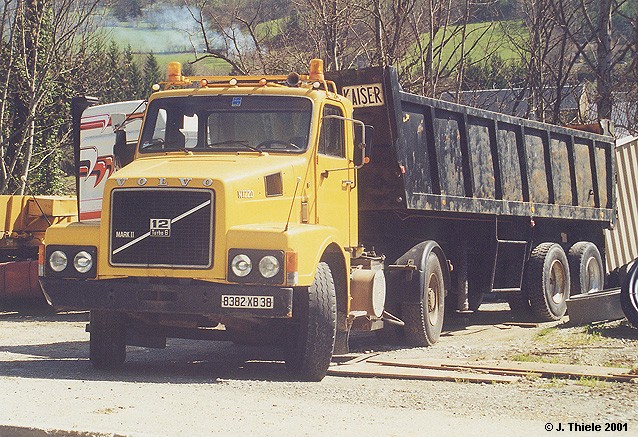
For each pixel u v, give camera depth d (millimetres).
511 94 45469
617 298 19641
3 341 19484
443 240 19906
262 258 12836
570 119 44500
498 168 20719
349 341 18703
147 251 13172
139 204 13227
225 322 13719
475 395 12367
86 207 23234
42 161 43531
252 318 13727
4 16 40031
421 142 18078
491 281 21078
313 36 34125
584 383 13055
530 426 10398
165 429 10008
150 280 13188
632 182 28688
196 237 13023
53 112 44406
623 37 43844
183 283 13047
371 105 17188
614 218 26453
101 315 14445
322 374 13766
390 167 17312
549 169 22922
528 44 42250
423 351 17016
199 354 17312
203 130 14766
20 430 9891
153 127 14961
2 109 40094
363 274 15516
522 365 14531
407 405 11688
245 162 13961
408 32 34031
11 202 26688
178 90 15062
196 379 13641
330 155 15141
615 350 16047
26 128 40094
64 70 41969
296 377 13938
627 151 28453
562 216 23609
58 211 27531
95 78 45750
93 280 13438
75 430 9680
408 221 18781
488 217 20906
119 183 13336
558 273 22969
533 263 22281
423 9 34375
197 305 12969
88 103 20406
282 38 35969
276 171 13875
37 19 40312
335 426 10305
